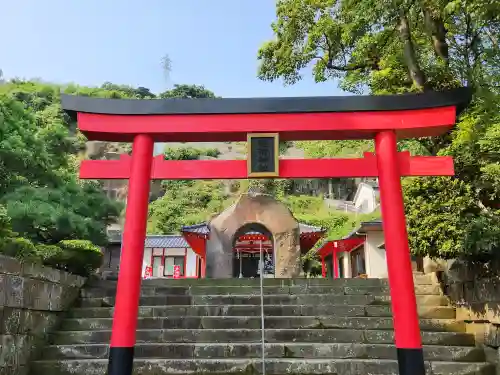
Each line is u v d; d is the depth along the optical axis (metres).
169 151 57.41
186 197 48.47
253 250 26.19
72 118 7.25
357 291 10.32
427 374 7.37
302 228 20.03
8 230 7.80
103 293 10.20
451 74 9.44
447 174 6.77
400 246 6.25
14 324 7.37
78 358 8.05
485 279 7.94
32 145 11.40
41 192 10.43
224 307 9.49
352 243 23.42
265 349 7.87
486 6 6.64
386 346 7.83
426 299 9.70
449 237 7.58
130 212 6.58
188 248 31.19
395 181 6.60
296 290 10.45
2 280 7.04
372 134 7.03
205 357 7.85
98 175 6.96
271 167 6.77
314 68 12.74
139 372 7.37
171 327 8.97
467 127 7.79
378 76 10.67
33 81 46.06
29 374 7.61
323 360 7.48
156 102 6.96
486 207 7.75
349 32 10.41
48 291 8.62
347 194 55.75
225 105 6.93
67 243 10.11
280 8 12.39
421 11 9.57
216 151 60.78
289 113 6.93
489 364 7.48
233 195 49.81
